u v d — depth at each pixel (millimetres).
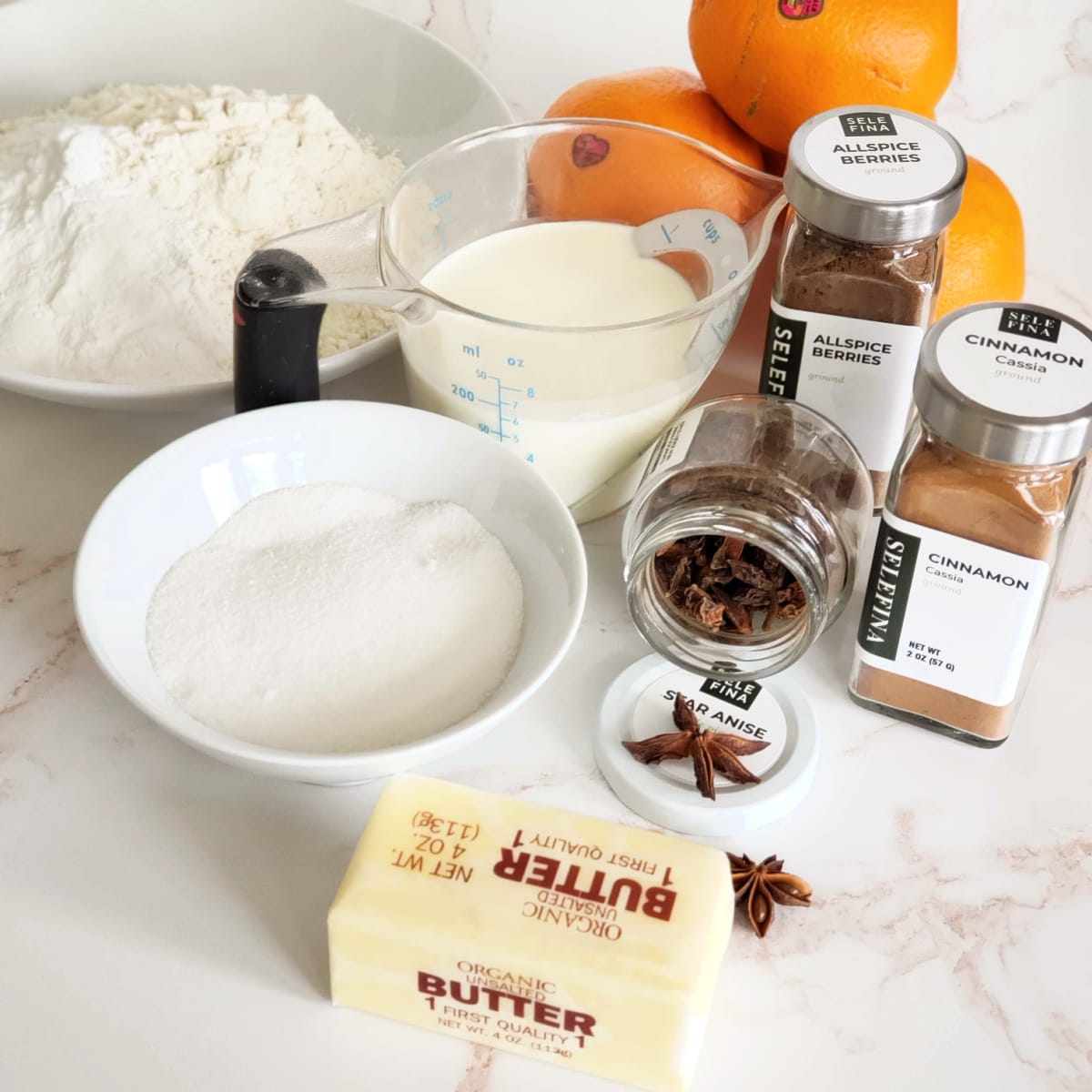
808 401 388
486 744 358
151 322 421
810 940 322
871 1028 307
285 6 528
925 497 320
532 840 300
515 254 405
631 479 404
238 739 324
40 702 364
